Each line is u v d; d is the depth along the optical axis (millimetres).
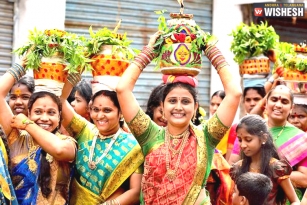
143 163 5340
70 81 5418
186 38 4883
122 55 5395
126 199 5262
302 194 6293
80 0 8812
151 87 9383
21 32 8234
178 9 9656
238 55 7293
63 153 5137
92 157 5340
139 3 9312
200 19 9836
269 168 5578
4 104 5270
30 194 5145
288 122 7070
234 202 5098
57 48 5281
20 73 5355
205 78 9914
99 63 5340
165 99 4902
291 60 6934
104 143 5387
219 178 5973
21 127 5121
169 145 4883
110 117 5309
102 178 5285
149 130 4926
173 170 4801
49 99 5230
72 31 8766
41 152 5230
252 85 7242
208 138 4914
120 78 4992
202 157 4836
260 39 7211
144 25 9375
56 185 5262
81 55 5301
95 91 5367
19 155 5270
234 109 4836
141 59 4969
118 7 9141
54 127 5277
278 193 5664
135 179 5336
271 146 5676
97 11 8969
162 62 4945
